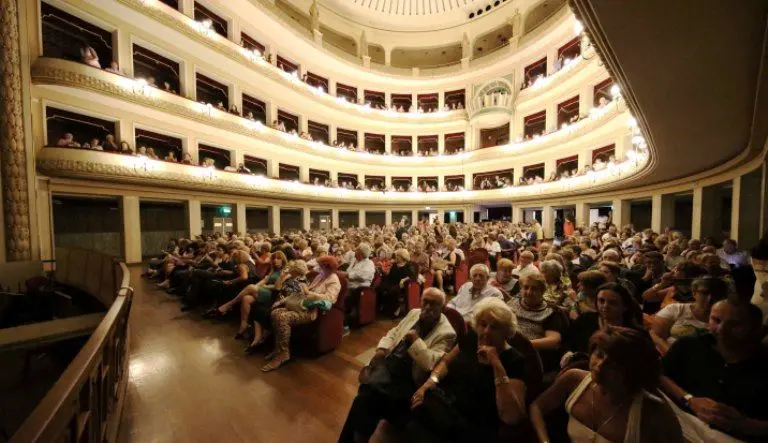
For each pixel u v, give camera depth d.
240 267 4.79
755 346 1.41
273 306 3.66
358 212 20.84
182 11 11.36
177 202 12.03
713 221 8.61
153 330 4.28
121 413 2.39
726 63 3.11
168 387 2.88
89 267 5.18
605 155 12.92
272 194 14.26
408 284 4.82
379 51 22.20
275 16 14.46
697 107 4.22
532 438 1.56
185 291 5.98
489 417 1.68
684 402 1.50
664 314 2.31
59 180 8.47
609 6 2.40
